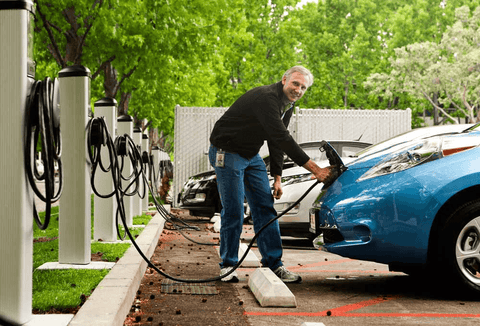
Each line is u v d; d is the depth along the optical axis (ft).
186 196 40.09
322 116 50.70
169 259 22.70
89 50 43.73
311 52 153.89
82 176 17.29
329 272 20.30
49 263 17.44
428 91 150.00
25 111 9.95
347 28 158.40
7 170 9.85
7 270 9.87
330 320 12.86
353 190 15.67
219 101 123.34
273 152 18.07
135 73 47.16
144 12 40.24
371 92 150.71
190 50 44.39
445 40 146.20
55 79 10.98
